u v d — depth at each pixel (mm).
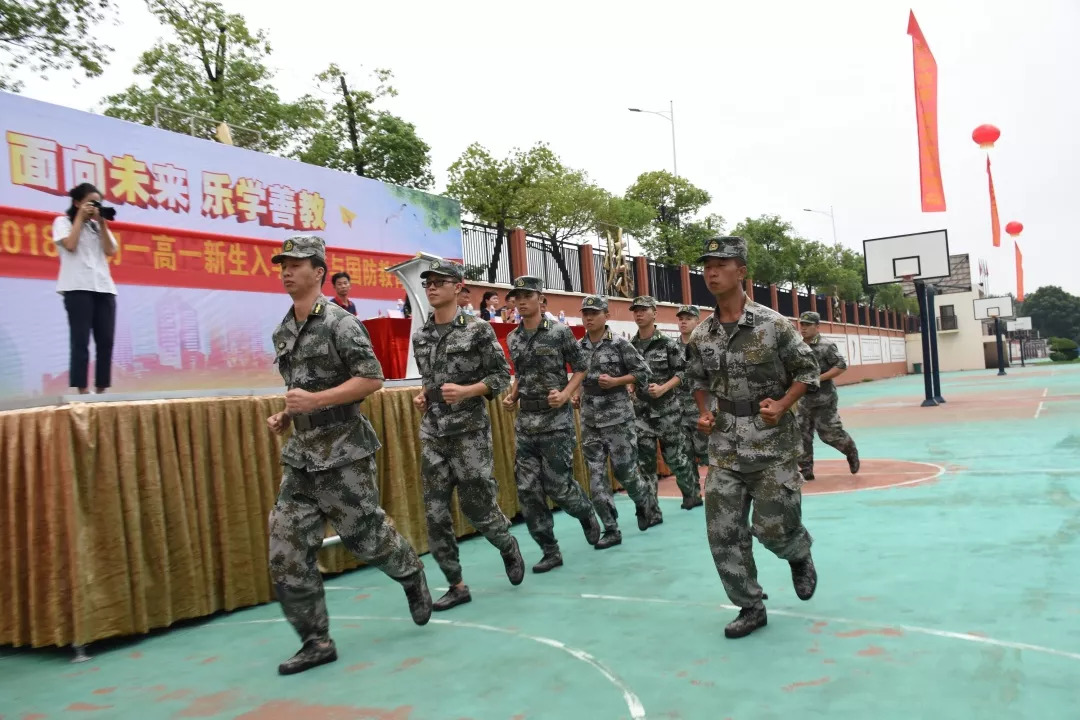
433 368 4734
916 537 5559
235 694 3420
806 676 3135
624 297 21922
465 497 4754
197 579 4742
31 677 3869
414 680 3426
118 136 7992
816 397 8570
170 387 8352
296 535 3668
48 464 4215
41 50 14820
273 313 9508
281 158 9688
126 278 8008
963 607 3896
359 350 3684
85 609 4145
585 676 3328
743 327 3695
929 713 2717
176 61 20766
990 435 12141
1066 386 25516
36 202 7281
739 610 4145
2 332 6953
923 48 14641
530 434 5535
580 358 5594
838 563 4973
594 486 6199
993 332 65250
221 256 8938
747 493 3736
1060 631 3459
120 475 4402
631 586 4832
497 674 3428
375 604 4883
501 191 22328
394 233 11281
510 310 11250
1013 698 2797
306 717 3090
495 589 5047
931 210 14641
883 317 54844
